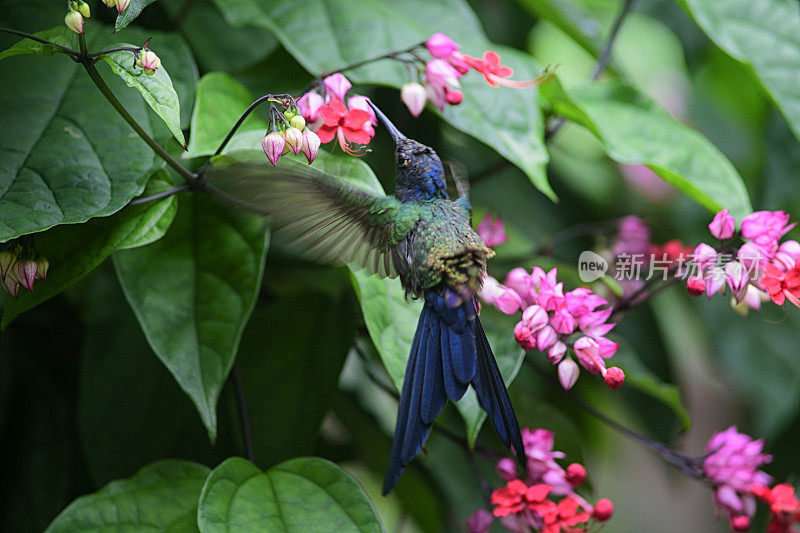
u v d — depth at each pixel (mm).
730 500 3084
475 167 3252
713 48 3320
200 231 3025
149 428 3092
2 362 3119
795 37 3121
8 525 3098
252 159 2967
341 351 3088
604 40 3264
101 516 2998
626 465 4594
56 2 3055
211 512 2980
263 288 3146
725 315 3289
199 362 2996
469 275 2965
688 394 4215
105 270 3117
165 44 3043
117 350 3100
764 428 3281
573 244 3262
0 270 2961
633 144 3105
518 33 3275
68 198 2973
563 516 3025
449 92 3025
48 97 3012
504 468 3068
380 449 3205
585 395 3246
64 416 3125
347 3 3084
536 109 3078
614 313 3072
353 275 3004
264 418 3084
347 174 3018
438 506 3201
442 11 3113
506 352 3045
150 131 3010
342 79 2998
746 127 3469
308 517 2994
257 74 3100
